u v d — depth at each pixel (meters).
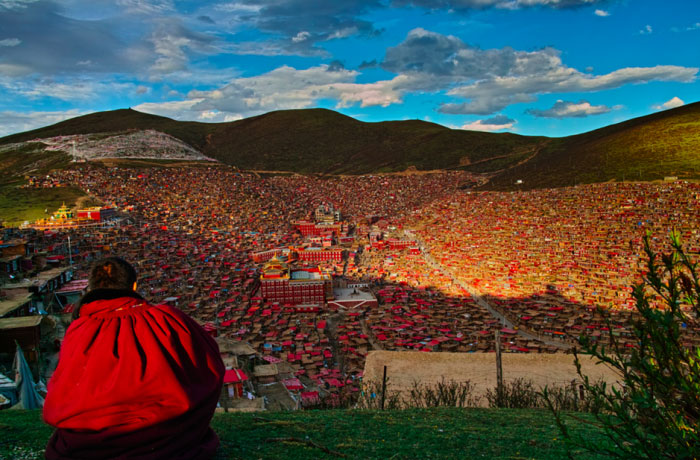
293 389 48.09
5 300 41.91
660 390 6.26
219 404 32.56
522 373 23.27
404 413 14.57
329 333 86.25
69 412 5.36
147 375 5.55
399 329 82.69
